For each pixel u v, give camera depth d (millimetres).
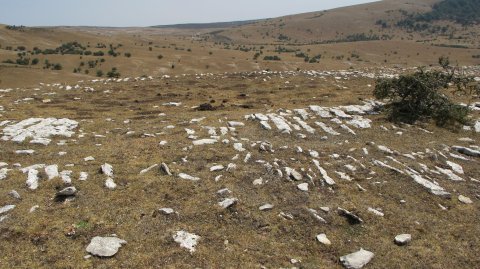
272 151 16438
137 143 17656
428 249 10930
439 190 13898
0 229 10859
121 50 155875
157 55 137625
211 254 10320
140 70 109125
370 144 17875
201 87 37906
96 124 22047
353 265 10086
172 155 15906
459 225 12211
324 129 19969
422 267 10227
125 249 10336
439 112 22266
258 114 21766
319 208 12516
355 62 141500
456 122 21938
